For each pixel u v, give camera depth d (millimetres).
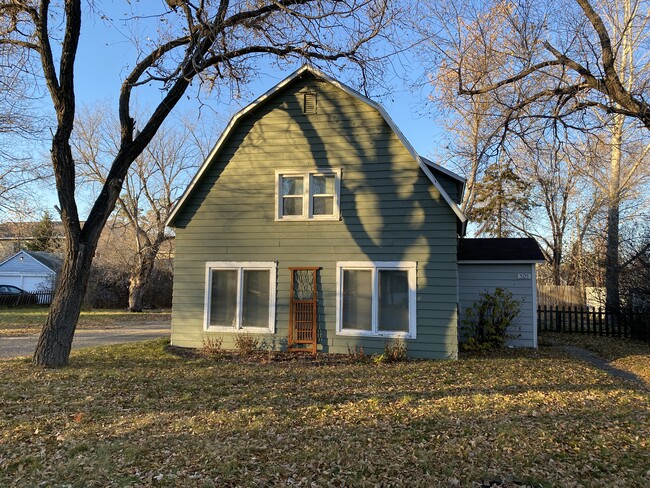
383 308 11891
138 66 10734
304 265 12383
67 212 10180
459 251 15547
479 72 13406
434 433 5750
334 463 4844
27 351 13328
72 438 5535
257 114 12922
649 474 4570
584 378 9148
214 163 13070
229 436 5656
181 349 12664
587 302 24969
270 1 10805
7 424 6027
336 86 12320
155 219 33844
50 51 10055
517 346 14375
